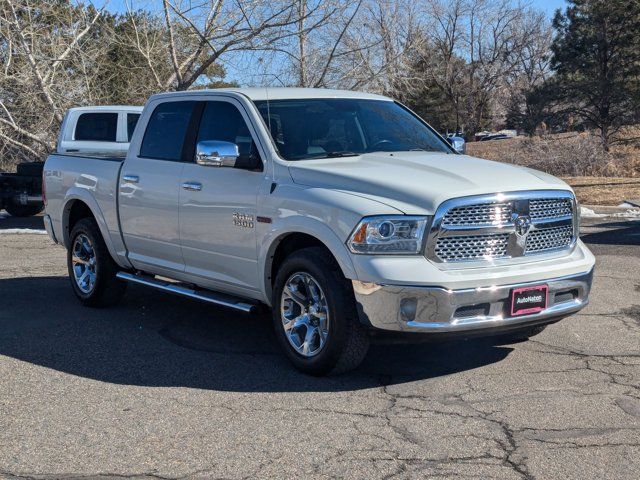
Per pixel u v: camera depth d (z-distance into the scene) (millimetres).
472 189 5434
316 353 5680
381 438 4641
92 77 18688
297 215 5758
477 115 63750
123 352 6488
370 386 5574
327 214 5531
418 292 5223
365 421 4906
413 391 5461
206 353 6453
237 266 6414
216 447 4531
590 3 38969
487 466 4250
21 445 4582
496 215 5500
